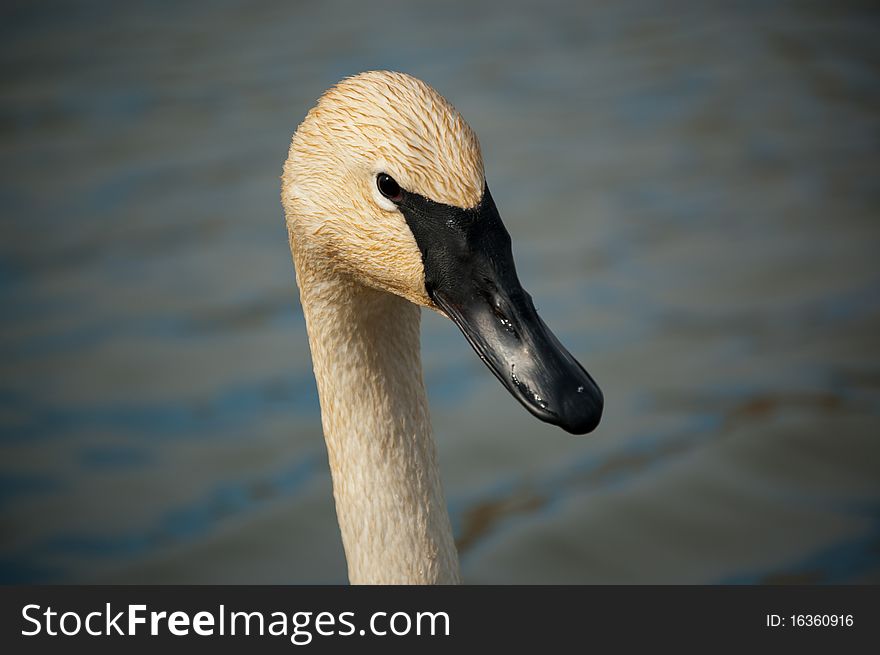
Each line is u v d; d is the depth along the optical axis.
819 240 13.67
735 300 12.50
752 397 10.94
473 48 20.59
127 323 12.51
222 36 21.75
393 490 5.07
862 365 11.30
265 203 15.12
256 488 10.13
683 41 21.03
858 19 21.98
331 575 9.10
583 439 10.60
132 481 10.23
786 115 17.48
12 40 22.22
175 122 17.66
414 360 5.18
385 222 4.71
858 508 9.59
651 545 9.28
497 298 4.69
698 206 14.59
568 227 14.08
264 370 11.71
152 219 14.81
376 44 20.83
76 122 17.97
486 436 10.67
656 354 11.58
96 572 9.17
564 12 23.06
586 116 17.53
